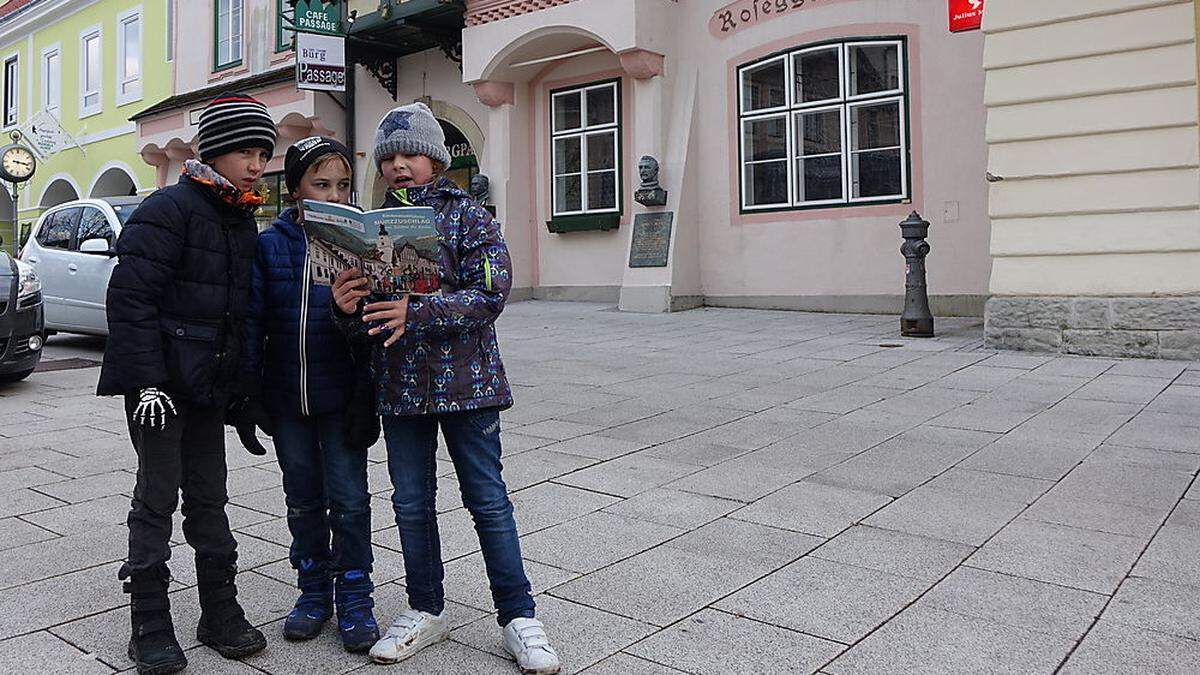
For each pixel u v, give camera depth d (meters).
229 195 2.97
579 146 15.61
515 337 11.45
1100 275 8.80
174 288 2.89
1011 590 3.55
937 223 12.23
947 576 3.71
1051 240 9.00
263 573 3.90
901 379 7.94
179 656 2.98
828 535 4.21
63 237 12.12
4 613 3.48
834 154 13.01
